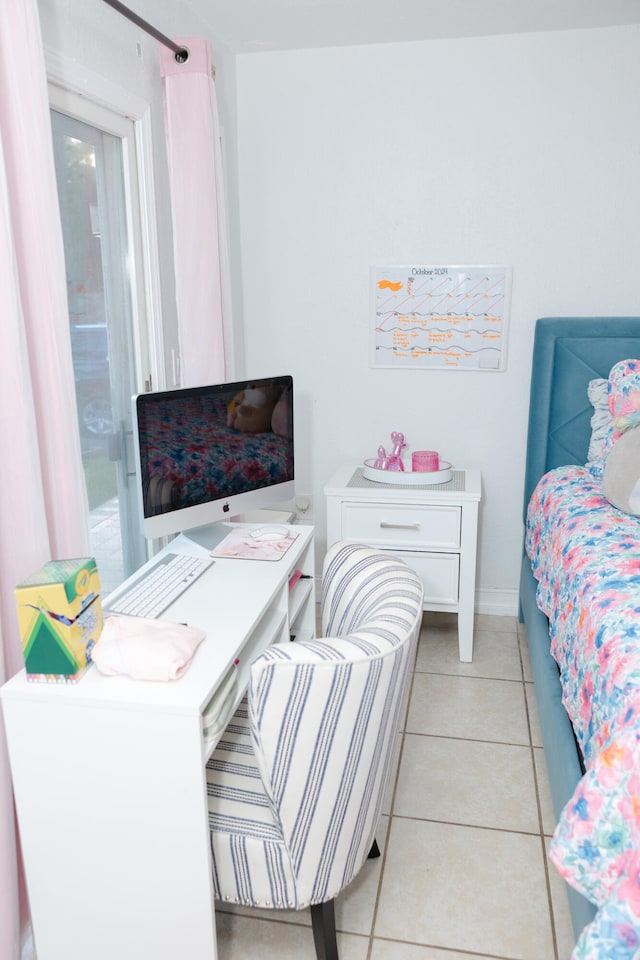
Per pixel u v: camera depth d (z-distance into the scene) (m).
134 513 2.47
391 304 3.16
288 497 2.34
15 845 1.54
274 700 1.28
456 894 1.82
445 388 3.21
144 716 1.34
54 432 1.58
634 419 2.53
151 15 2.32
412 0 2.54
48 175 1.51
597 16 2.69
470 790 2.20
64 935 1.52
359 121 3.05
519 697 2.70
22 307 1.52
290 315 3.28
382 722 1.39
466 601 2.91
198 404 2.01
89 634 1.45
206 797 1.43
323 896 1.48
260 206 3.20
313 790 1.35
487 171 2.99
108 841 1.44
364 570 1.75
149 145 2.35
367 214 3.12
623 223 2.93
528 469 3.10
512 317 3.09
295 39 2.92
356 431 3.33
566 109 2.88
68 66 1.87
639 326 2.89
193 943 1.47
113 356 2.30
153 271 2.42
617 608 1.66
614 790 1.22
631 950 1.10
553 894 1.82
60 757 1.41
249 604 1.74
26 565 1.50
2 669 1.45
